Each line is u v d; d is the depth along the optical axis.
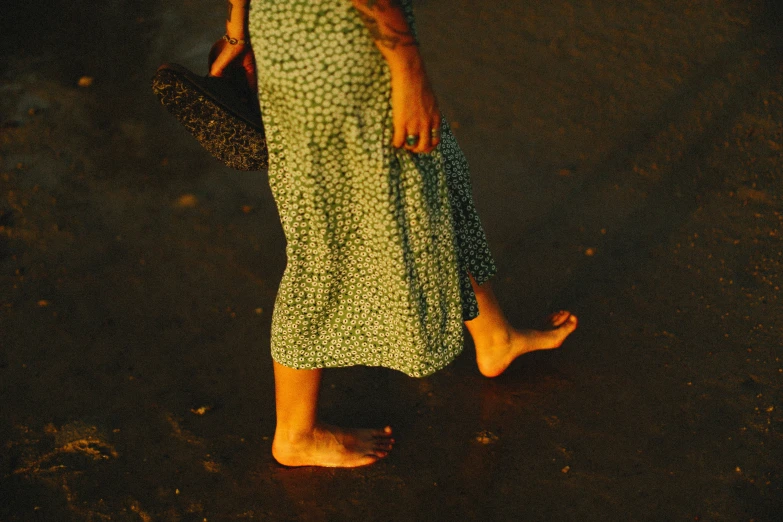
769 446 1.96
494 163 3.09
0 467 2.00
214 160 3.18
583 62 3.64
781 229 2.65
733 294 2.42
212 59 1.62
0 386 2.23
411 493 1.92
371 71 1.35
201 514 1.88
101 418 2.13
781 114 3.20
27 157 3.19
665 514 1.82
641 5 4.02
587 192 2.91
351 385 2.23
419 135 1.41
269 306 2.50
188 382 2.24
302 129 1.40
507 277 2.57
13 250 2.74
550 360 2.26
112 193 2.99
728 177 2.91
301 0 1.30
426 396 2.18
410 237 1.54
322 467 1.98
